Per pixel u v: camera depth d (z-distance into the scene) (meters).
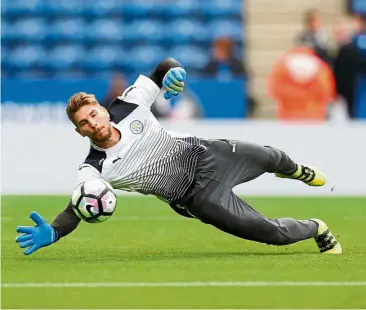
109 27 46.97
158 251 18.31
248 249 18.59
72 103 16.03
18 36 46.59
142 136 16.59
